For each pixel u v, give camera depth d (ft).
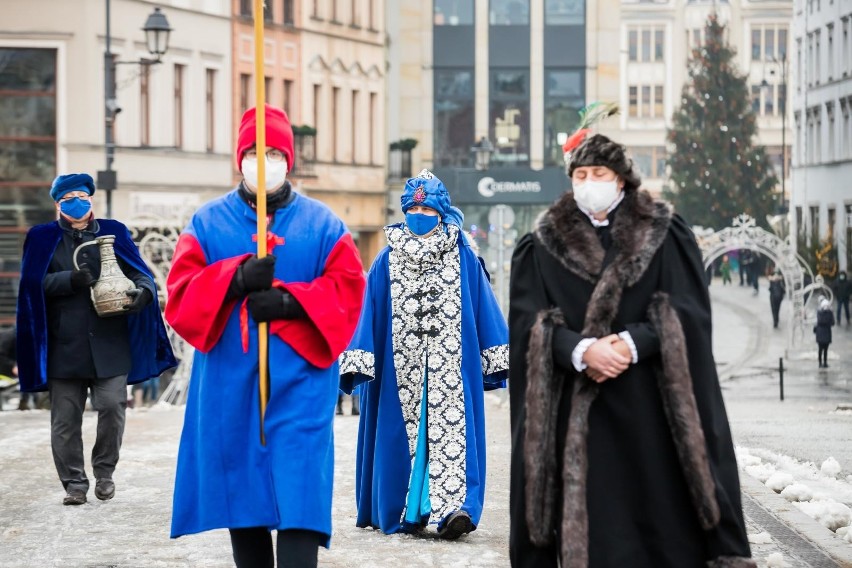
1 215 146.72
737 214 311.47
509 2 233.55
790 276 153.99
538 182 220.02
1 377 96.84
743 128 314.76
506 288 121.70
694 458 22.72
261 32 25.57
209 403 25.07
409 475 35.29
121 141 153.17
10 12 147.02
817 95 223.71
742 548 22.89
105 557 31.78
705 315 23.36
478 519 34.78
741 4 425.28
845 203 207.92
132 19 153.89
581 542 22.77
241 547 25.85
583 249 23.45
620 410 23.15
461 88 233.76
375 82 205.87
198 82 165.48
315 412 25.12
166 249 107.04
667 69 427.74
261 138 25.34
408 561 31.30
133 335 39.29
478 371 35.73
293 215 25.91
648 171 428.15
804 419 79.66
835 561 30.89
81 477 38.99
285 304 25.07
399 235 35.86
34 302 38.27
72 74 148.46
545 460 23.24
